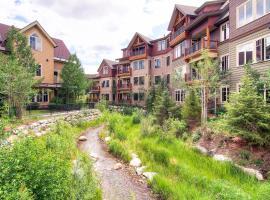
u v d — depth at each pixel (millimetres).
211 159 9844
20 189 3873
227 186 6762
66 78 30000
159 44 40062
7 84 14648
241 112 10375
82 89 31500
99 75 54719
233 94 11398
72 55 30812
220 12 22172
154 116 18766
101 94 53750
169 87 32406
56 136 11234
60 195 4816
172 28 32688
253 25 17062
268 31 15797
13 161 4387
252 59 17203
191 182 8047
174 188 7480
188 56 25266
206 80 16031
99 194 6855
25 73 15781
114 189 8023
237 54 18891
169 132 13930
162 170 9484
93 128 20656
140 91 41344
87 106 29297
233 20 19375
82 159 8117
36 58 29422
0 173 4008
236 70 18953
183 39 28172
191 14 26578
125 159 11266
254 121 10172
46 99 29703
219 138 11609
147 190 8039
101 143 14805
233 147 10438
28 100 16031
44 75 30438
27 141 5512
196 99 16984
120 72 47625
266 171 8516
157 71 40344
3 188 3670
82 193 5637
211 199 6543
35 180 4410
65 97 30531
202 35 25797
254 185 7629
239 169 8750
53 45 31828
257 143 9930
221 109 18859
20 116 15094
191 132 14414
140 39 42438
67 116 19484
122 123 19219
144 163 10531
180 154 10750
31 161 4715
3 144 5270
